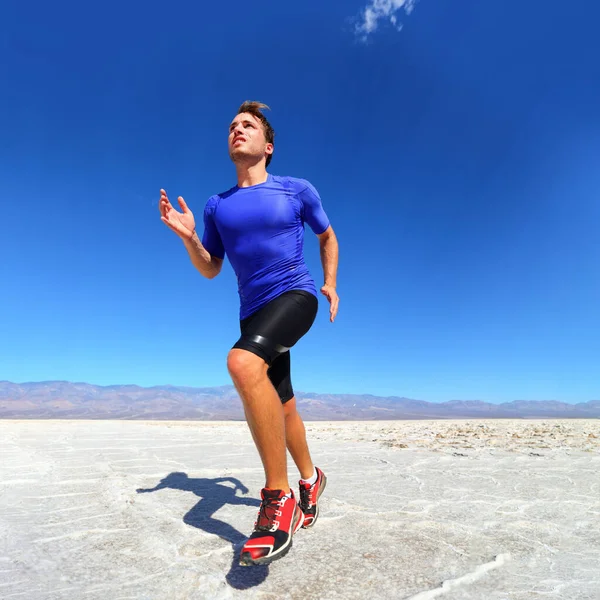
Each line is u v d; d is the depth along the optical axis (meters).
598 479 3.42
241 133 2.12
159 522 2.23
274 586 1.50
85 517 2.35
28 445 5.51
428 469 3.89
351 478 3.46
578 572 1.66
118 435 7.07
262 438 1.63
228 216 2.03
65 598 1.43
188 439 6.43
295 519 1.64
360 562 1.71
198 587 1.48
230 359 1.68
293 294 1.91
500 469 3.88
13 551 1.85
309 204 2.14
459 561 1.73
